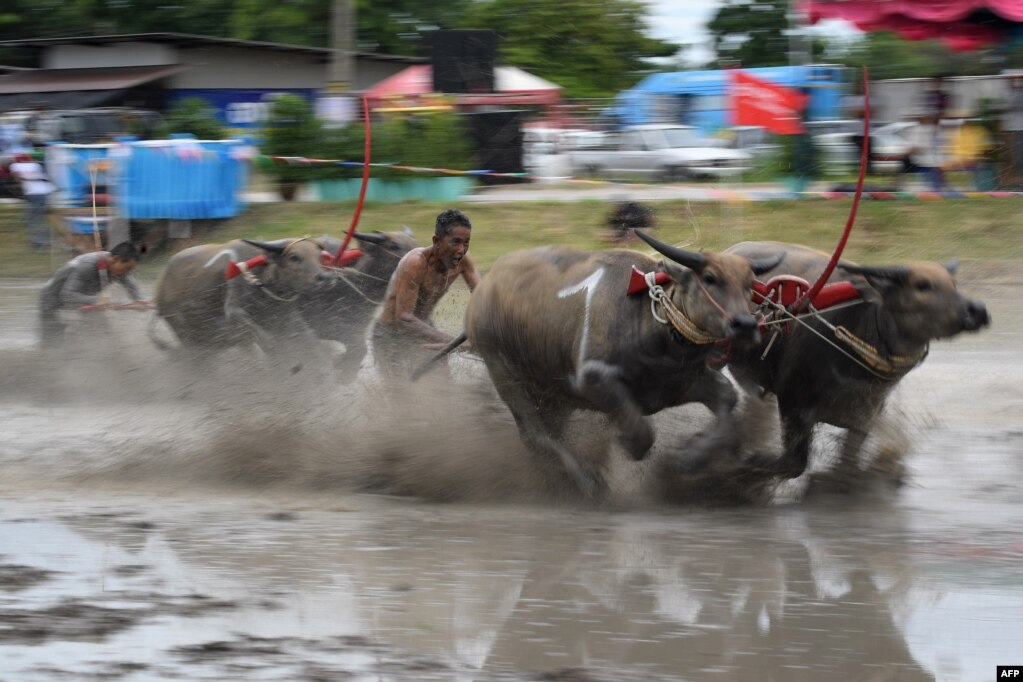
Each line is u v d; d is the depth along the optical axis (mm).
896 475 9258
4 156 25547
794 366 8953
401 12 41219
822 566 7371
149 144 21484
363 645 6215
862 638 6227
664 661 5984
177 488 9633
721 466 8930
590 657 6051
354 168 24016
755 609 6672
